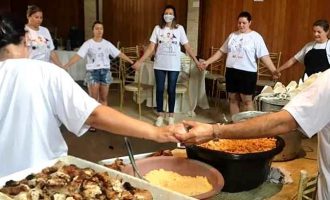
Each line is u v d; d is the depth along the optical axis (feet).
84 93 4.35
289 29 18.95
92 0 24.68
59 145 4.64
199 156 5.29
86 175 3.81
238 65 14.73
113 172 3.94
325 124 4.06
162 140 4.35
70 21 26.02
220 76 19.92
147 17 23.77
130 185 3.73
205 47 21.65
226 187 5.27
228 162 5.08
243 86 14.82
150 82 17.80
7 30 4.39
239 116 7.04
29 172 3.94
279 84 10.75
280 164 6.64
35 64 4.47
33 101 4.36
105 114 4.19
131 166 4.94
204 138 4.43
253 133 4.23
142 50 20.12
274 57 19.54
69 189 3.54
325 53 13.53
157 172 5.15
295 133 6.65
